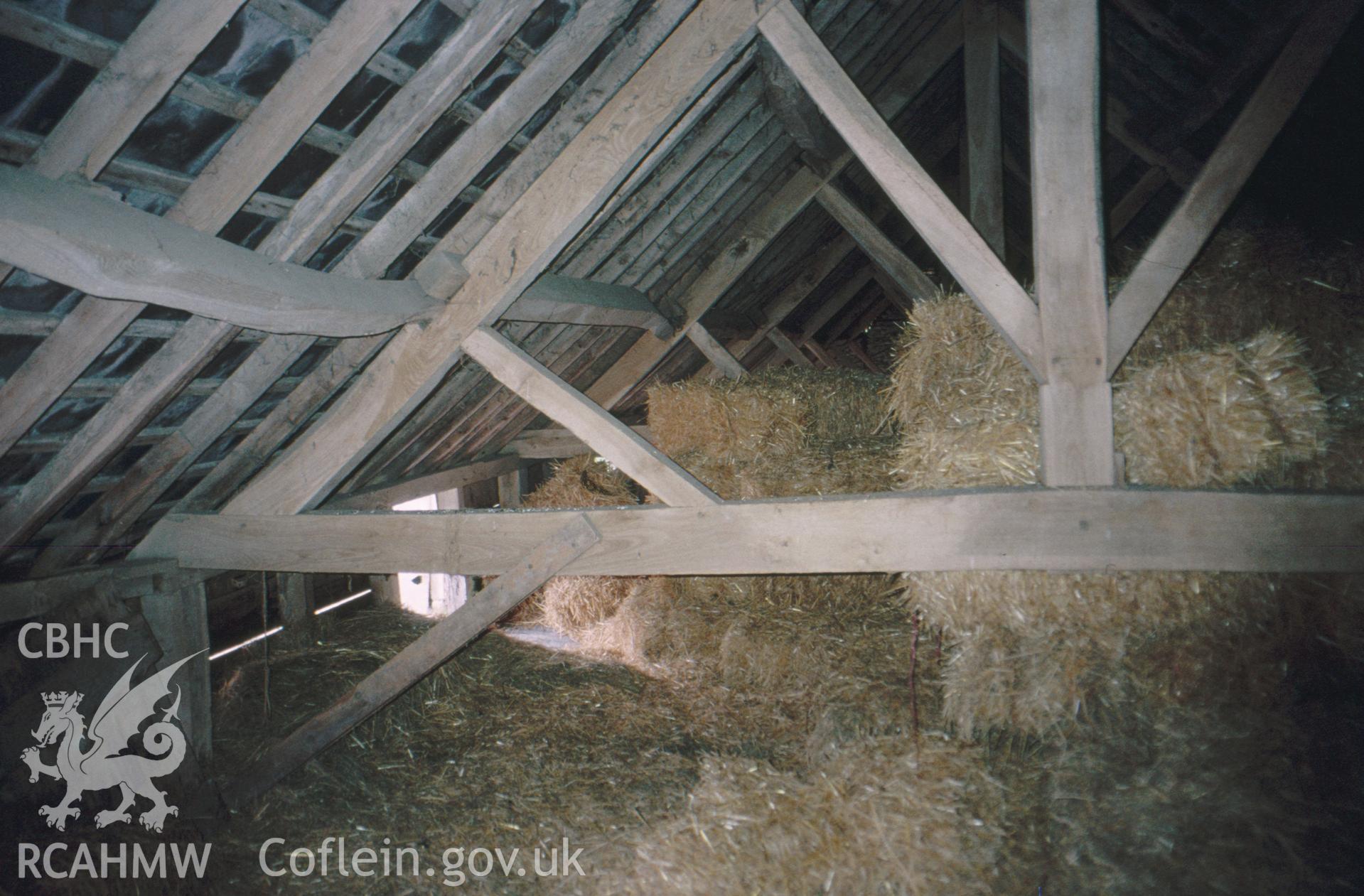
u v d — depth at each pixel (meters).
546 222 2.47
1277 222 3.38
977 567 2.22
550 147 2.48
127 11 1.43
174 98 1.60
